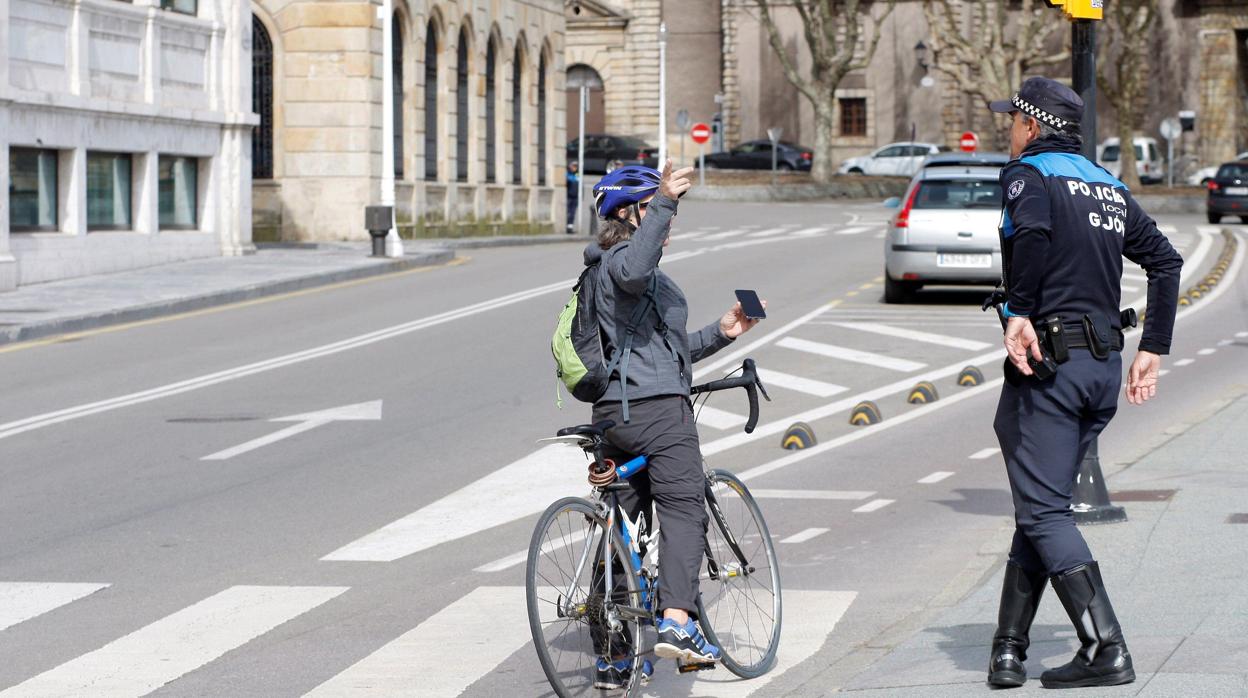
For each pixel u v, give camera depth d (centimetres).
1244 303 5762
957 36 15375
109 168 6806
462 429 3294
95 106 6488
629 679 1540
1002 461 2934
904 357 4384
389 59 7912
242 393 3784
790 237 9588
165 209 7300
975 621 1767
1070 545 1469
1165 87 18775
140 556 2280
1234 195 11294
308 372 4112
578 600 1513
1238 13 18512
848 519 2467
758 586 1709
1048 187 1477
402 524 2466
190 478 2830
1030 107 1512
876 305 5656
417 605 2003
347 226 9375
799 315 5344
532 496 2658
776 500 2622
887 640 1748
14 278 5925
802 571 2147
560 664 1492
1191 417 3241
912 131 17588
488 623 1906
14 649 1839
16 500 2670
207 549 2317
